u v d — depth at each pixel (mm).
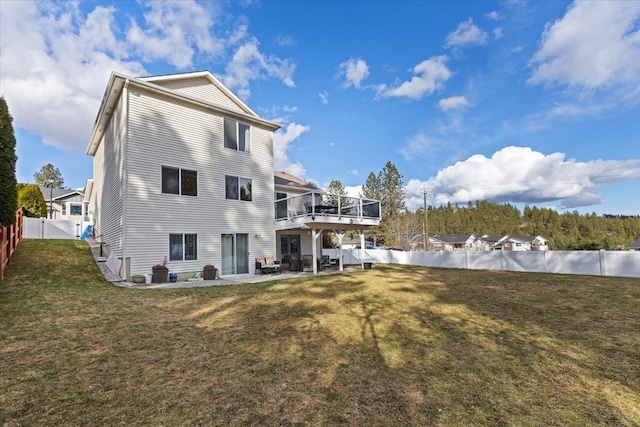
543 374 4113
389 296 9156
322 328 6129
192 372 4148
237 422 3039
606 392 3637
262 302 8352
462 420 3098
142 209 11992
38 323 6086
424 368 4316
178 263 12711
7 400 3348
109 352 4789
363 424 3025
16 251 12000
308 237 20328
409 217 44344
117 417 3082
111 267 11867
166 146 12836
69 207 33125
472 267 17953
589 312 7047
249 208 15242
